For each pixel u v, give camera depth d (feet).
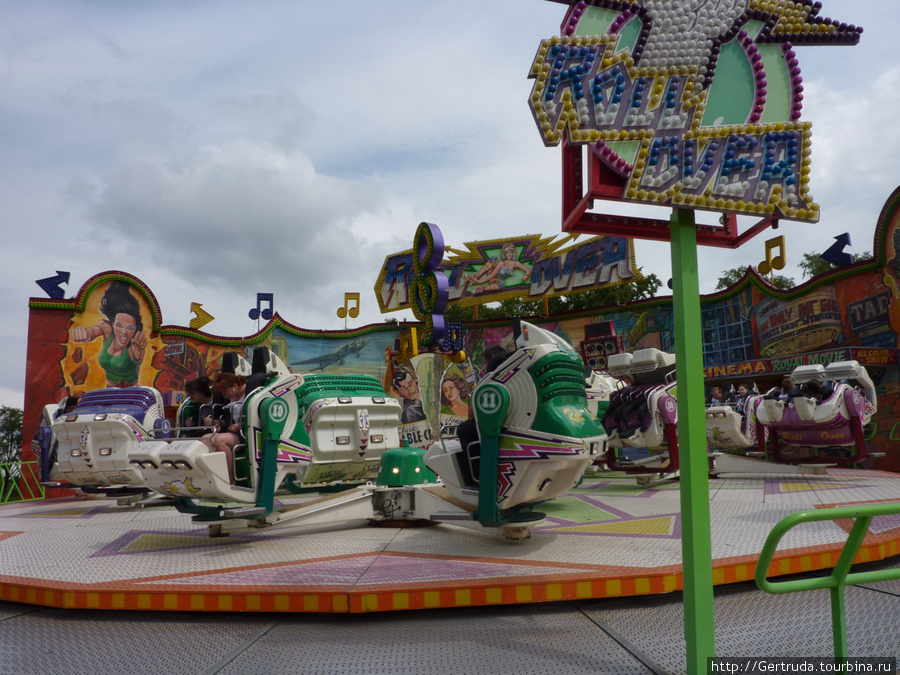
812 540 17.20
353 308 83.20
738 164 10.66
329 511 23.50
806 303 60.08
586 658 11.01
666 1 10.70
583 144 10.37
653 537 18.89
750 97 10.95
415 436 41.60
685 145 10.53
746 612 13.57
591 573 14.43
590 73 10.52
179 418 25.29
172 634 13.07
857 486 31.91
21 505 38.14
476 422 18.43
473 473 19.44
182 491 20.27
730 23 10.82
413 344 45.19
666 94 10.59
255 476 20.36
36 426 59.93
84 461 32.27
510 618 13.57
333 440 23.02
